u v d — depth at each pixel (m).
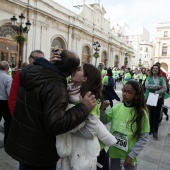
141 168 3.38
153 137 5.04
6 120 3.63
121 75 25.52
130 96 2.18
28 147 1.48
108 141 1.76
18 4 17.22
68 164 1.73
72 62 1.52
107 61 35.88
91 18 30.56
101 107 1.87
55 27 22.39
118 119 2.26
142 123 2.15
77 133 1.65
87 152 1.65
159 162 3.66
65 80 1.52
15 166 3.17
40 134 1.47
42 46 20.48
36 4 19.19
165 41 50.44
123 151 2.21
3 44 16.77
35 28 19.41
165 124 6.40
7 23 16.80
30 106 1.46
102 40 33.22
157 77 4.97
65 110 1.45
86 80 1.67
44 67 1.47
